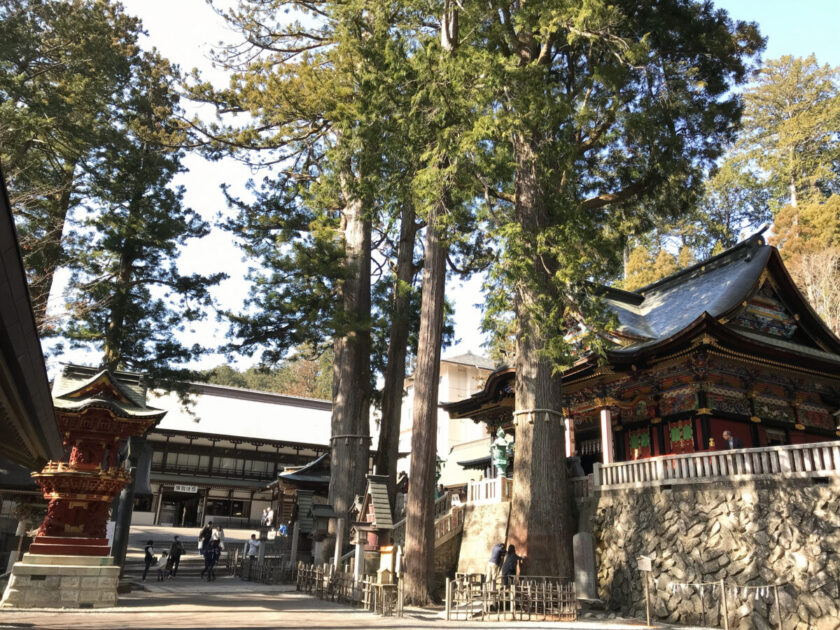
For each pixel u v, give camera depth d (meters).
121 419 14.88
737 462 14.42
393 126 17.92
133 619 11.85
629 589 15.65
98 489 14.48
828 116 51.88
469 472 47.56
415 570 17.42
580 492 18.69
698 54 19.25
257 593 19.33
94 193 27.81
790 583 12.51
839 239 42.69
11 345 4.27
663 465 16.16
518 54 19.53
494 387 27.75
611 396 22.81
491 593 14.57
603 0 15.24
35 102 23.92
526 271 15.24
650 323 25.25
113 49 28.86
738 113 19.50
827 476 12.67
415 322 30.94
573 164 17.17
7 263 3.35
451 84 16.44
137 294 27.75
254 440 53.53
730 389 21.86
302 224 29.30
